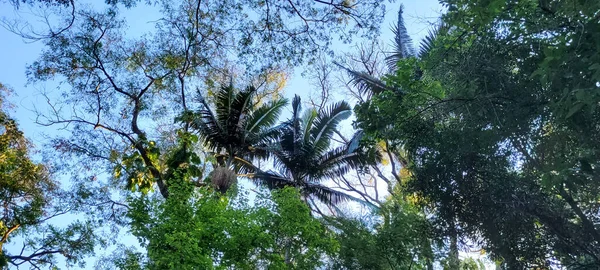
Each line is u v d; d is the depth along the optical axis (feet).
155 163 48.96
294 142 64.49
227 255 35.32
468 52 26.91
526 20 24.41
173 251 32.30
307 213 39.83
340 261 43.86
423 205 33.53
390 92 32.35
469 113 27.71
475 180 30.01
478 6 22.48
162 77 51.31
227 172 50.24
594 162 23.52
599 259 28.48
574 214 29.86
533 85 25.68
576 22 21.84
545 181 24.12
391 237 43.37
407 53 64.69
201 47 49.16
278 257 36.27
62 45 47.93
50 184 53.67
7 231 50.72
